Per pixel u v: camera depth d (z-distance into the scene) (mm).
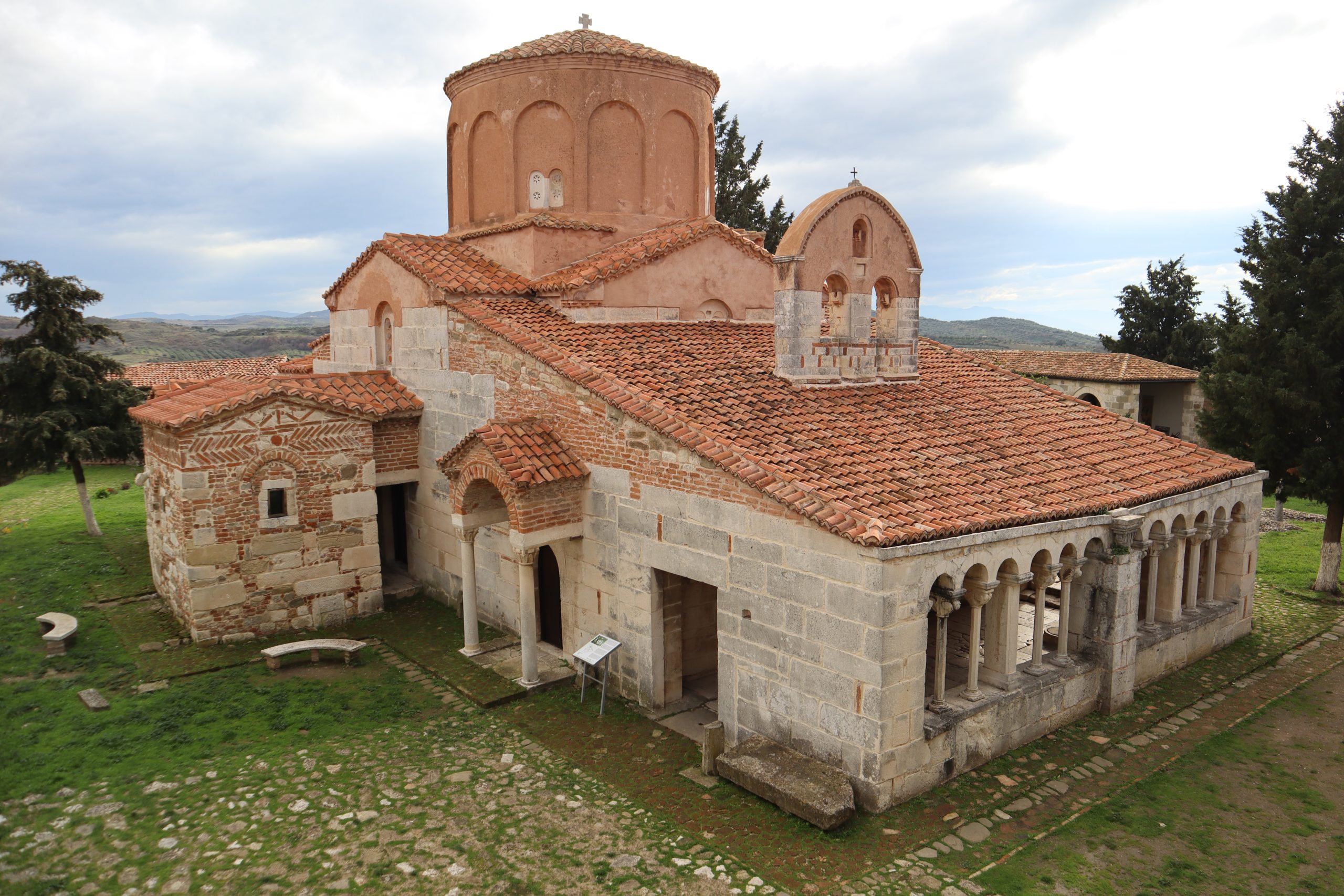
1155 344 43625
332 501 16625
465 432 16734
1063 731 12102
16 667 14258
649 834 9508
